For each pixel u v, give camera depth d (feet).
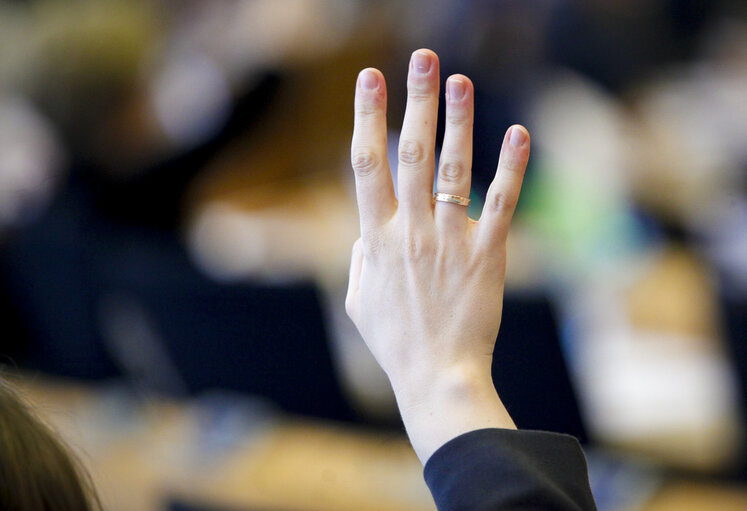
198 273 8.68
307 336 8.49
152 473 8.47
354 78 10.02
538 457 4.75
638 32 12.35
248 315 8.49
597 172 10.60
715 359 7.88
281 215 9.85
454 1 12.60
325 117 9.98
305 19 10.48
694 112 11.61
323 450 8.58
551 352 7.04
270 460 8.47
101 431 9.35
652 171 10.78
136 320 9.14
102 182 10.53
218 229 9.93
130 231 10.21
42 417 4.77
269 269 9.34
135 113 10.84
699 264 9.58
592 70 11.67
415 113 4.91
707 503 7.26
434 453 4.77
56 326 10.72
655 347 8.65
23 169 10.86
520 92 11.57
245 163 10.25
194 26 13.80
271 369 8.73
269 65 10.17
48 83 10.80
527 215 10.21
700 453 7.64
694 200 10.59
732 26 14.14
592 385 8.03
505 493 4.66
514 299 7.02
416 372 4.86
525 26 12.06
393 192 4.94
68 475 4.66
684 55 13.50
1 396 4.68
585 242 10.00
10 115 11.42
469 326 4.87
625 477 7.59
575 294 9.07
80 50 10.67
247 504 6.46
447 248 4.89
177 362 9.12
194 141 10.39
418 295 4.88
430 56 4.89
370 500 7.72
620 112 11.32
